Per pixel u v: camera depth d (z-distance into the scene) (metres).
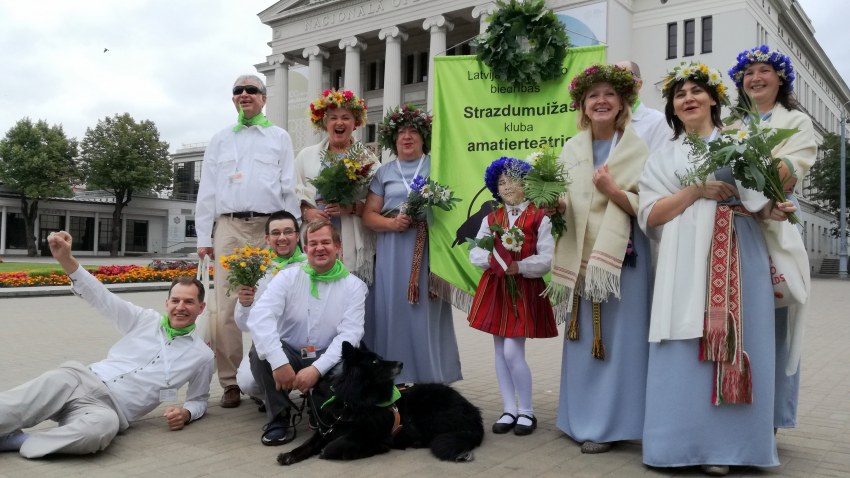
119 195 50.56
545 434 4.61
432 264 5.35
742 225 3.80
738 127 3.85
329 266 4.64
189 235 55.44
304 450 4.02
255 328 4.34
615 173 4.28
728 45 33.69
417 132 5.68
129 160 49.41
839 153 37.97
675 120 4.19
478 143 5.48
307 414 5.07
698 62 4.08
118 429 4.16
